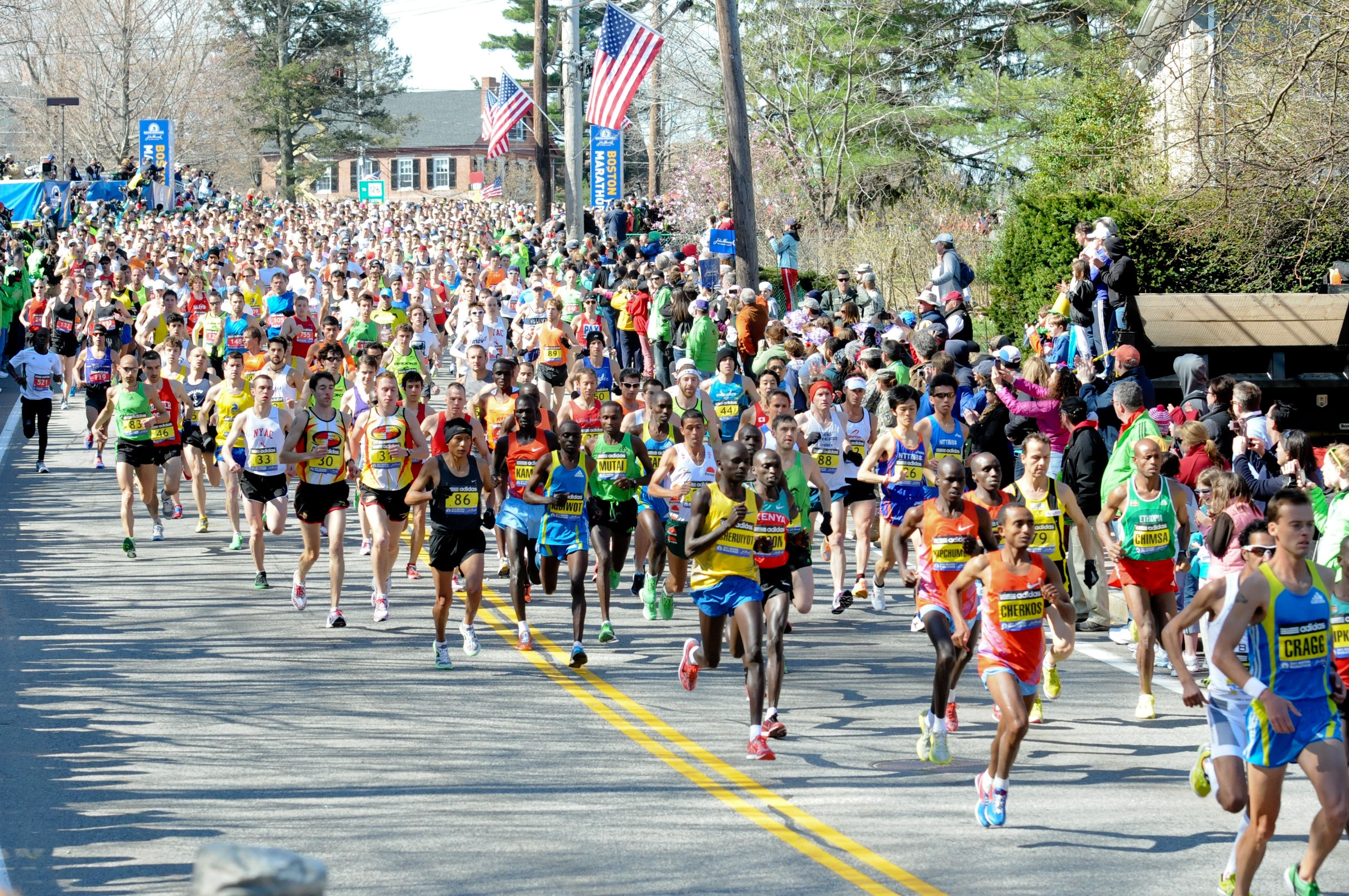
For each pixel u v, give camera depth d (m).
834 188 83.38
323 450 27.38
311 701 22.52
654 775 19.09
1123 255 35.78
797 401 36.72
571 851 15.98
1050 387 31.27
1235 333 36.34
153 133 130.62
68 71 171.25
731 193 53.06
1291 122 39.94
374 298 52.31
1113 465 25.55
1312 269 42.34
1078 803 18.05
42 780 18.38
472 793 18.17
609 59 60.69
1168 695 23.62
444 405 51.00
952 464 19.47
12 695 22.45
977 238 68.06
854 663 25.56
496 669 24.73
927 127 83.62
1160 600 22.14
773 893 14.67
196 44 180.38
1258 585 14.29
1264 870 15.73
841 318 42.75
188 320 53.94
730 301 48.25
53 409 55.03
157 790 18.09
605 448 26.52
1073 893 14.77
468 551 24.67
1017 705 16.59
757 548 20.28
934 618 19.41
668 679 24.34
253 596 29.73
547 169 97.12
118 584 30.42
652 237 75.44
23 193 107.31
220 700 22.42
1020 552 16.98
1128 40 45.53
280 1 197.88
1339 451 21.91
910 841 16.48
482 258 83.75
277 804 17.62
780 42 85.94
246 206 141.25
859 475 28.39
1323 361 35.72
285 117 197.88
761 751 19.64
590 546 36.62
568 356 45.81
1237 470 26.92
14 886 14.65
